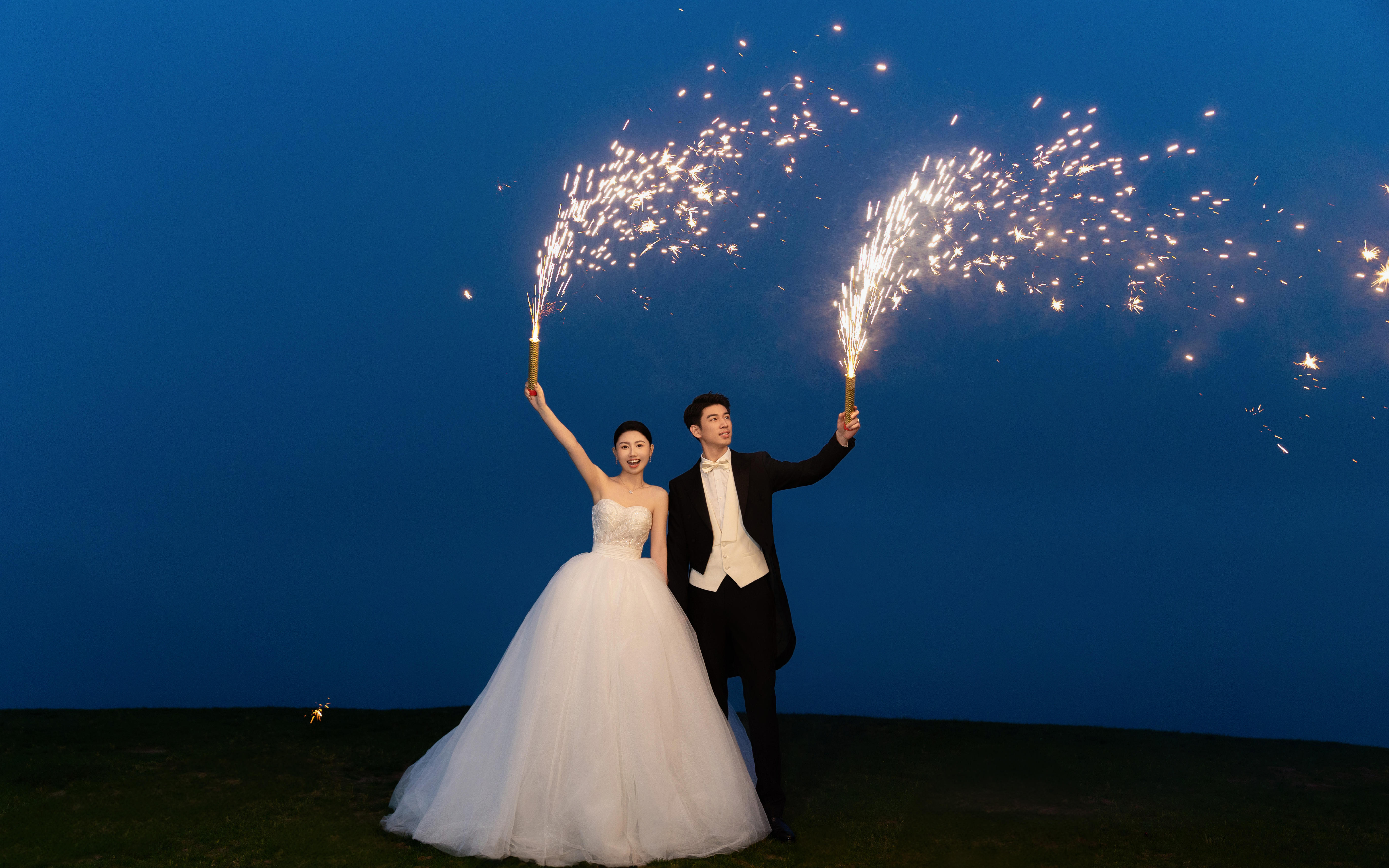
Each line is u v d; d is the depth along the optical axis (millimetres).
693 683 3357
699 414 3674
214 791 3654
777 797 3383
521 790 3035
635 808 3023
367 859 2926
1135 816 3500
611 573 3447
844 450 3537
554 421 3654
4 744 4258
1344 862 3004
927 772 4145
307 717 5145
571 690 3191
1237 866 2957
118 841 2992
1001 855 3053
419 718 5188
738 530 3586
